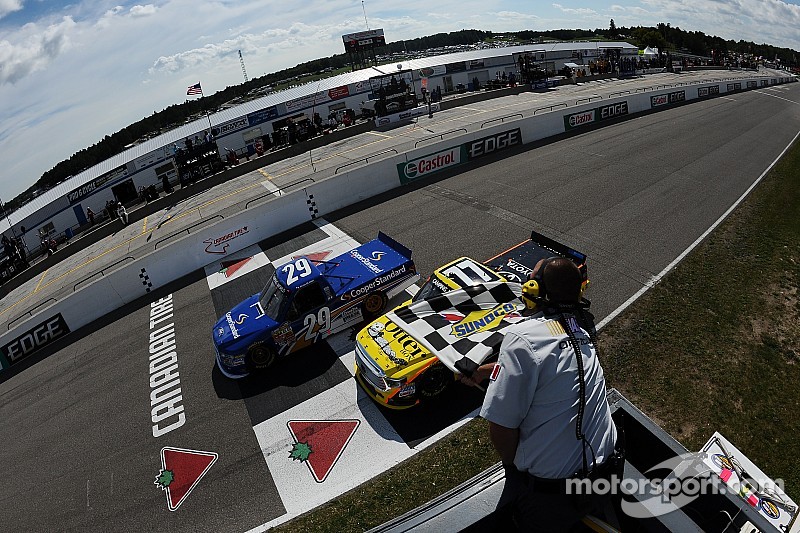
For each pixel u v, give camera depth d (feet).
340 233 52.70
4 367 44.60
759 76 180.86
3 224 104.88
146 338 41.16
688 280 36.45
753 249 41.01
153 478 26.61
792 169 64.18
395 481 23.32
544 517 5.86
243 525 22.82
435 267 42.29
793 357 28.73
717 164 63.93
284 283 32.12
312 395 29.84
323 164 91.09
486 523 6.51
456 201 56.29
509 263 32.91
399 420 26.81
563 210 50.85
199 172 96.58
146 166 106.63
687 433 23.81
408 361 25.93
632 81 151.12
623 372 27.91
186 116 305.12
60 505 26.40
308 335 32.89
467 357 24.23
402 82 118.93
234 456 26.84
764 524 7.84
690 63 201.98
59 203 100.99
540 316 5.86
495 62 162.71
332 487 23.84
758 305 33.40
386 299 34.88
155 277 49.70
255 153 117.39
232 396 31.30
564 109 81.92
